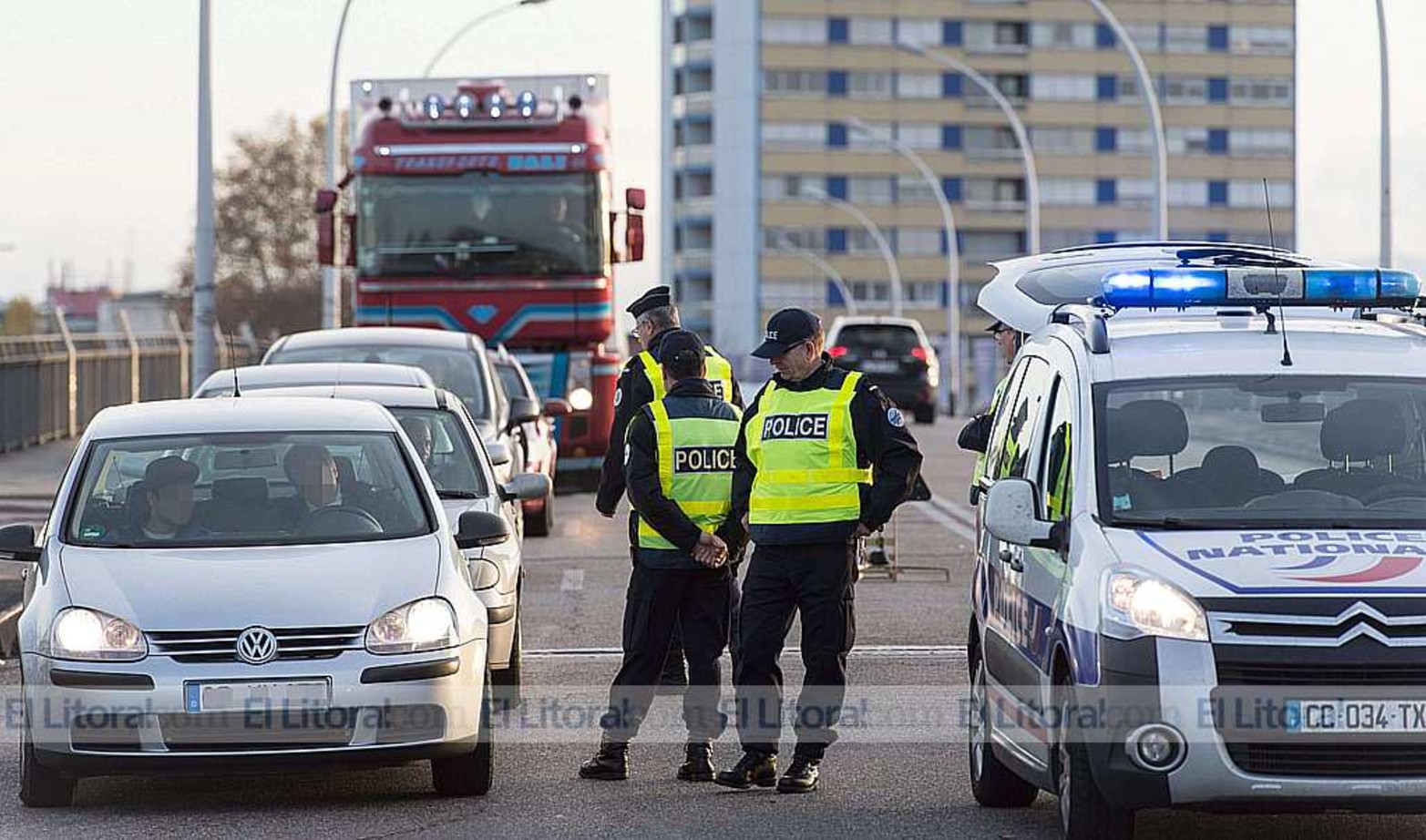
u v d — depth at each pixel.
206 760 26.56
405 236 78.12
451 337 58.94
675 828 26.30
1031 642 25.19
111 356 118.94
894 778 29.69
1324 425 25.48
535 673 39.31
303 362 56.69
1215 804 22.39
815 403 28.41
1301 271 26.98
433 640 27.41
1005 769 27.36
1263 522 24.25
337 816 27.19
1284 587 22.55
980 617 28.36
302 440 31.05
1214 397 25.62
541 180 78.19
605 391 79.31
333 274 111.00
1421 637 22.31
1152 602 22.62
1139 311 29.05
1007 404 29.62
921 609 48.28
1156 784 22.38
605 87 80.31
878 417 28.39
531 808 27.66
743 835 25.88
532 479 37.25
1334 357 26.22
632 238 80.62
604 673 39.25
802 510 28.34
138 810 27.75
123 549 28.83
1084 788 23.14
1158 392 25.66
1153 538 23.77
